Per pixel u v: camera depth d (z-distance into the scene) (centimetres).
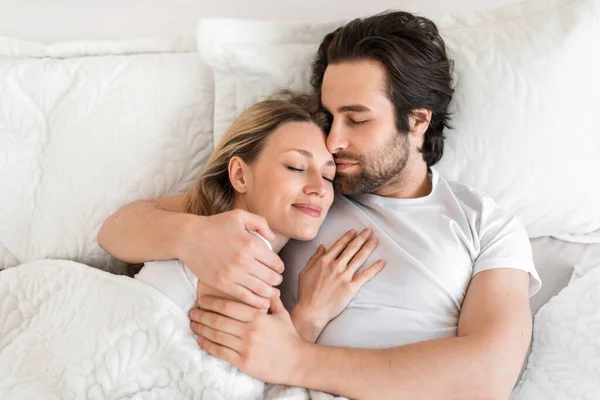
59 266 118
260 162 110
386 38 111
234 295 97
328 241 118
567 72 124
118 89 136
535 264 132
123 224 114
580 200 131
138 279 106
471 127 128
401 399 96
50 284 117
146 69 137
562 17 125
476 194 122
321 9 153
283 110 113
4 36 160
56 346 105
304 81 131
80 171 132
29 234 135
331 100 112
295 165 108
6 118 138
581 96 125
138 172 131
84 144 133
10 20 162
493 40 128
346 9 152
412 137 121
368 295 110
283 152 108
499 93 126
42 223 133
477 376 95
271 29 134
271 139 110
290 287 117
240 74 132
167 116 134
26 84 139
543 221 133
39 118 138
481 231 116
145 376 97
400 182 121
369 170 113
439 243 113
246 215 100
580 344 105
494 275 109
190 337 99
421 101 116
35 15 161
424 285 109
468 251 115
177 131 134
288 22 135
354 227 118
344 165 114
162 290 102
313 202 107
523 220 133
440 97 121
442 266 111
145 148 132
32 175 136
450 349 97
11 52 149
